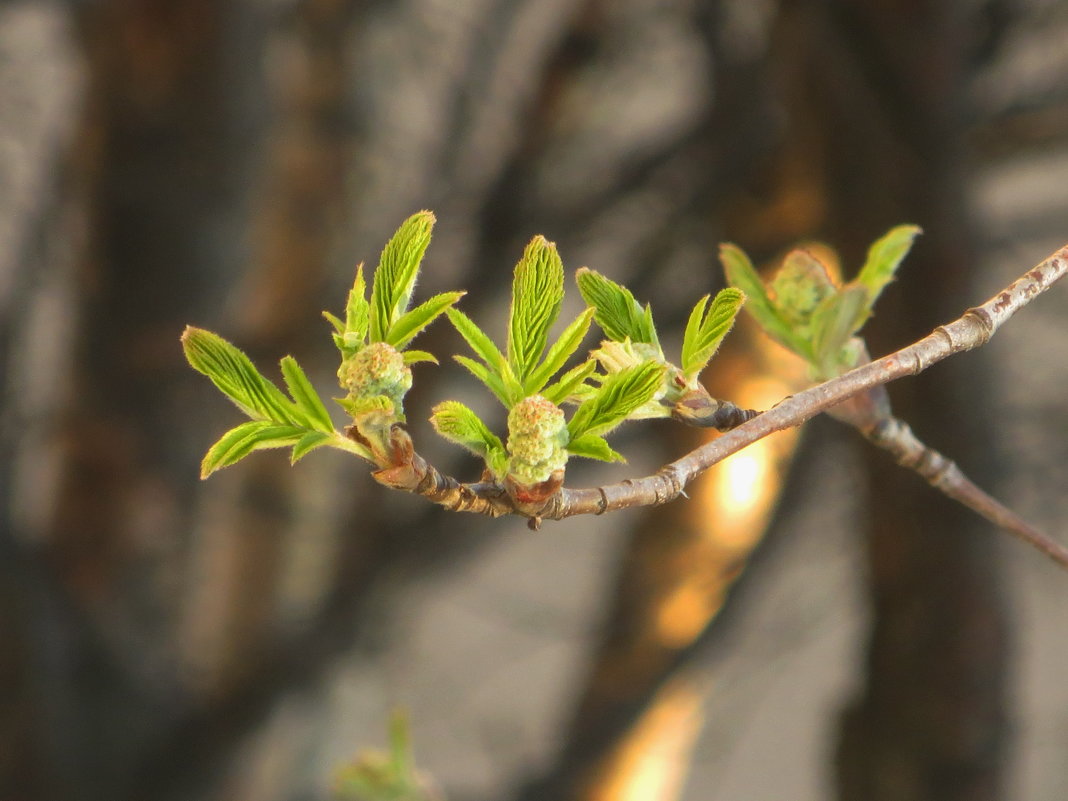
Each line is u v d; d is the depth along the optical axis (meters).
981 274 3.04
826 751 3.42
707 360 1.36
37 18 6.73
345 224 7.48
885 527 3.11
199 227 5.06
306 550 6.66
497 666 9.48
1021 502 6.96
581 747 5.48
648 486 1.32
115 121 5.01
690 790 9.23
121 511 5.23
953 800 3.02
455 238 6.33
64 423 5.25
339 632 4.84
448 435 1.32
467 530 5.29
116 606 5.26
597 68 6.79
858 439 3.14
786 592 7.60
